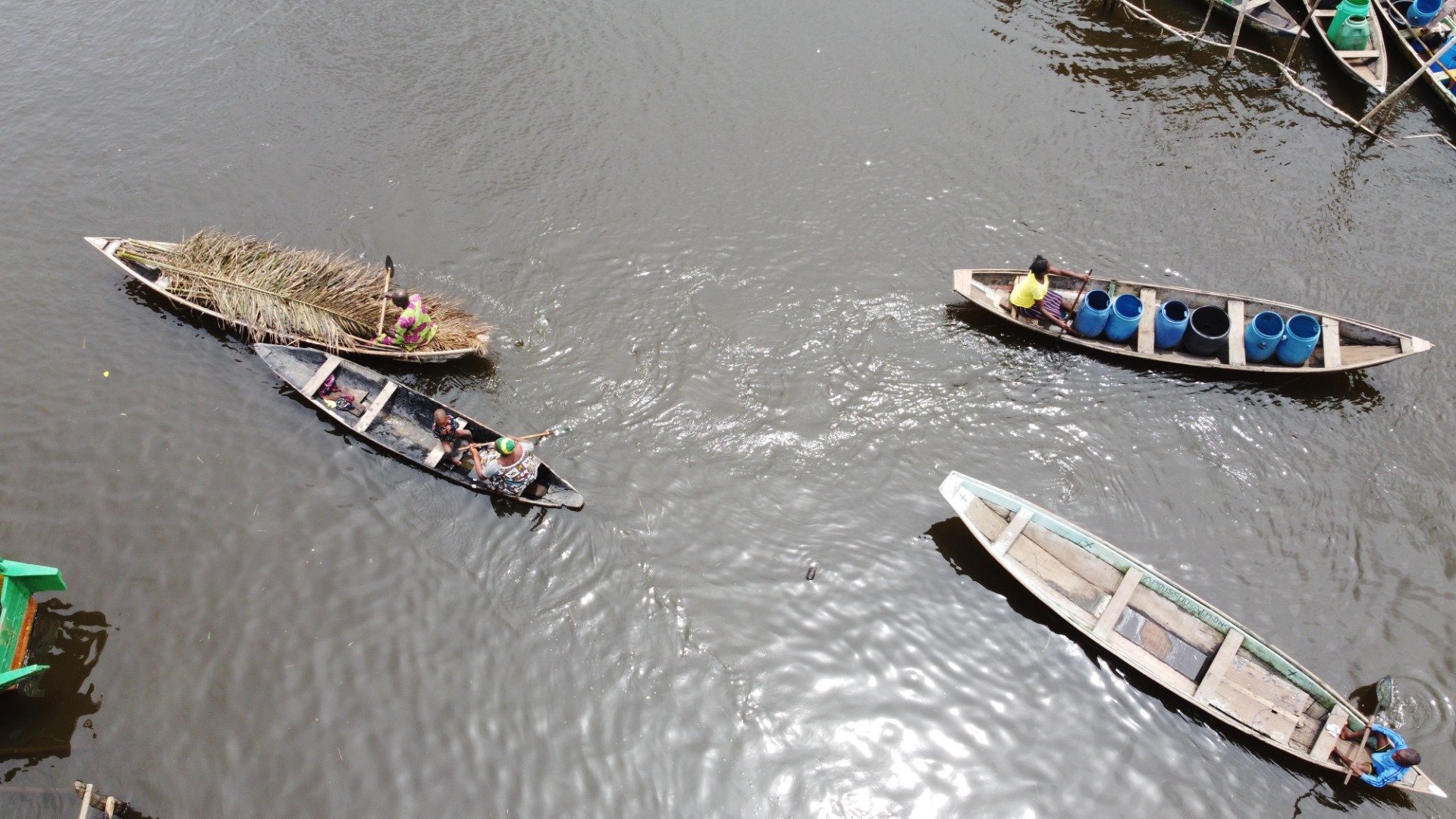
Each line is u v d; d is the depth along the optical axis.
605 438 13.32
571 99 18.31
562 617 11.62
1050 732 10.76
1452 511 12.39
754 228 16.17
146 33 19.62
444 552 12.16
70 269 15.28
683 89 18.55
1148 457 13.04
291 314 13.70
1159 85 18.45
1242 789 10.31
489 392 13.87
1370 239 15.62
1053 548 11.67
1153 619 11.19
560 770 10.52
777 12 20.16
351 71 18.80
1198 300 13.99
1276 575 11.94
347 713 10.85
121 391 13.67
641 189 16.80
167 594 11.76
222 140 17.56
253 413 13.46
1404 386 13.66
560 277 15.43
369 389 13.57
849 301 15.02
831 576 11.94
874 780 10.45
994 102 18.25
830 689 11.09
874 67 18.98
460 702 10.97
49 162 17.09
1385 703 10.65
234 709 10.87
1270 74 18.53
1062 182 16.81
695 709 10.93
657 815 10.27
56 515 12.39
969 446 13.20
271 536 12.27
